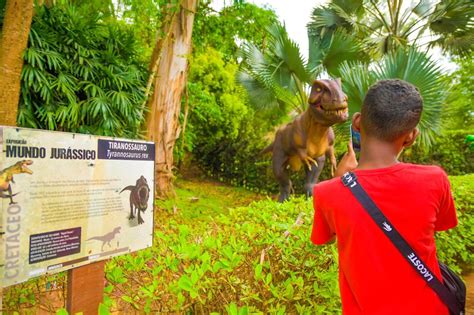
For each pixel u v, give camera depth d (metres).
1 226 1.20
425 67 5.79
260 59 7.36
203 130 11.33
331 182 1.23
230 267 1.48
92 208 1.50
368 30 10.64
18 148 1.26
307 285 1.67
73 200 1.43
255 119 11.24
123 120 5.11
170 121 7.25
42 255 1.32
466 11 8.46
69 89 4.26
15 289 1.67
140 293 1.61
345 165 1.59
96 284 1.53
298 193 9.63
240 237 1.99
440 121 6.04
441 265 1.22
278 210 2.46
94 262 1.52
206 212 6.84
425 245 1.10
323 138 5.62
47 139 1.34
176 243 1.99
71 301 1.44
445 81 6.24
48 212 1.35
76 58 4.44
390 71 5.88
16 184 1.25
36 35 3.87
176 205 6.86
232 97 10.90
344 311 1.18
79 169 1.46
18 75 3.23
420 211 1.09
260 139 10.85
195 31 7.72
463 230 3.34
